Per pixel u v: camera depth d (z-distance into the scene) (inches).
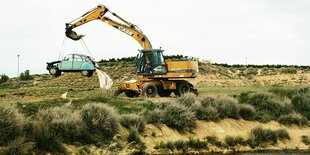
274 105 1364.4
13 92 1524.4
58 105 1066.1
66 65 1375.5
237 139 1104.2
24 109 973.8
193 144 1029.2
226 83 2679.6
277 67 3786.9
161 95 1477.6
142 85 1427.2
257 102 1387.8
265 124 1262.3
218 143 1072.8
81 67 1380.4
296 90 1603.1
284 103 1379.2
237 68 3617.1
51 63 1385.3
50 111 909.8
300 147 1163.9
